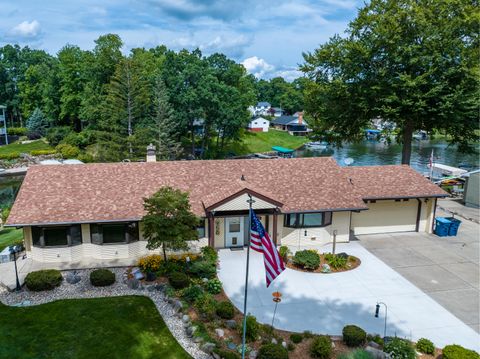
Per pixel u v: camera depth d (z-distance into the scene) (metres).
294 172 26.92
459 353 13.40
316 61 42.28
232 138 77.12
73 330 15.74
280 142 97.19
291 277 21.09
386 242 26.45
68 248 21.91
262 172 26.59
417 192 27.22
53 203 21.88
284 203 24.22
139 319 16.61
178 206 19.97
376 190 27.02
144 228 20.34
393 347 13.94
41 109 85.94
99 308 17.36
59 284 19.42
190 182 25.08
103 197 22.81
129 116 54.06
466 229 29.20
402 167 30.02
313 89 42.91
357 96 38.59
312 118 47.84
